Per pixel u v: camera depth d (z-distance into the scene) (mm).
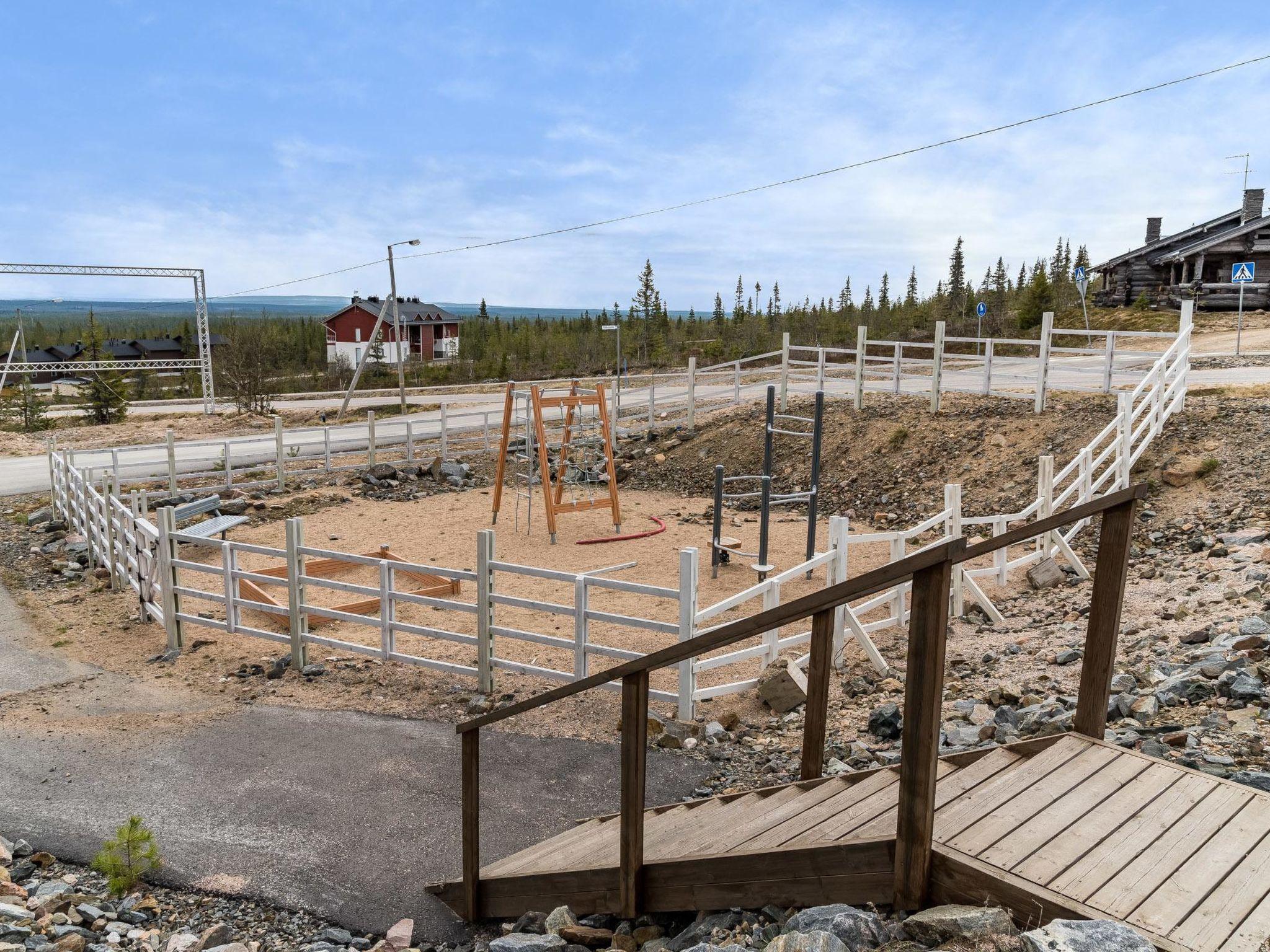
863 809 3945
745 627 3586
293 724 7957
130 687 9086
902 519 16484
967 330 53750
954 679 8492
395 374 68125
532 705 4449
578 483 20578
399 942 4836
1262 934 2682
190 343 98812
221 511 17984
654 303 88188
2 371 48250
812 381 28109
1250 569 9797
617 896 4246
